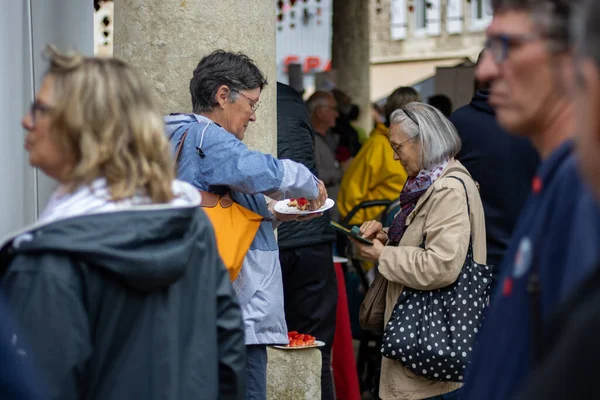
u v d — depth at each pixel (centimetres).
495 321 215
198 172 409
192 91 431
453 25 3012
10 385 233
